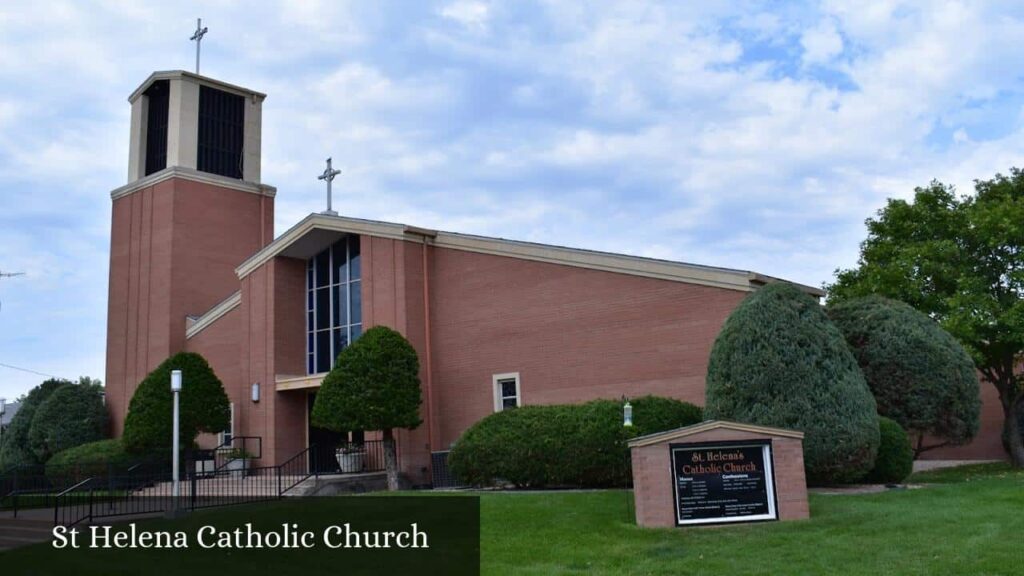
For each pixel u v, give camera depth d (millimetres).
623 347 20578
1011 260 23656
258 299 27719
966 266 24047
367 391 21609
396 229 24328
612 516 13312
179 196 32906
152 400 26672
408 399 22016
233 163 35375
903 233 25781
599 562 10539
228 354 29953
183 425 26344
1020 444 23078
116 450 27469
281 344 27078
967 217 24141
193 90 34562
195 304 32562
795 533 11461
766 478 12562
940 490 14734
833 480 15430
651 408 17906
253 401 27031
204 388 27125
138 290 33250
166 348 31609
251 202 35062
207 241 33375
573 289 21703
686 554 10680
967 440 18578
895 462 16359
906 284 24094
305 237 26734
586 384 21062
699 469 12570
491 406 22766
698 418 18219
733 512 12422
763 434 12719
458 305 23938
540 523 13109
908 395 18078
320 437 27125
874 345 18500
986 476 18594
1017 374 25141
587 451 17406
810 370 15078
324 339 27203
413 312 23969
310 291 27984
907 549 10273
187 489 23172
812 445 14758
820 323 15586
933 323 18984
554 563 10625
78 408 32406
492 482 18703
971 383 18469
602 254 21219
